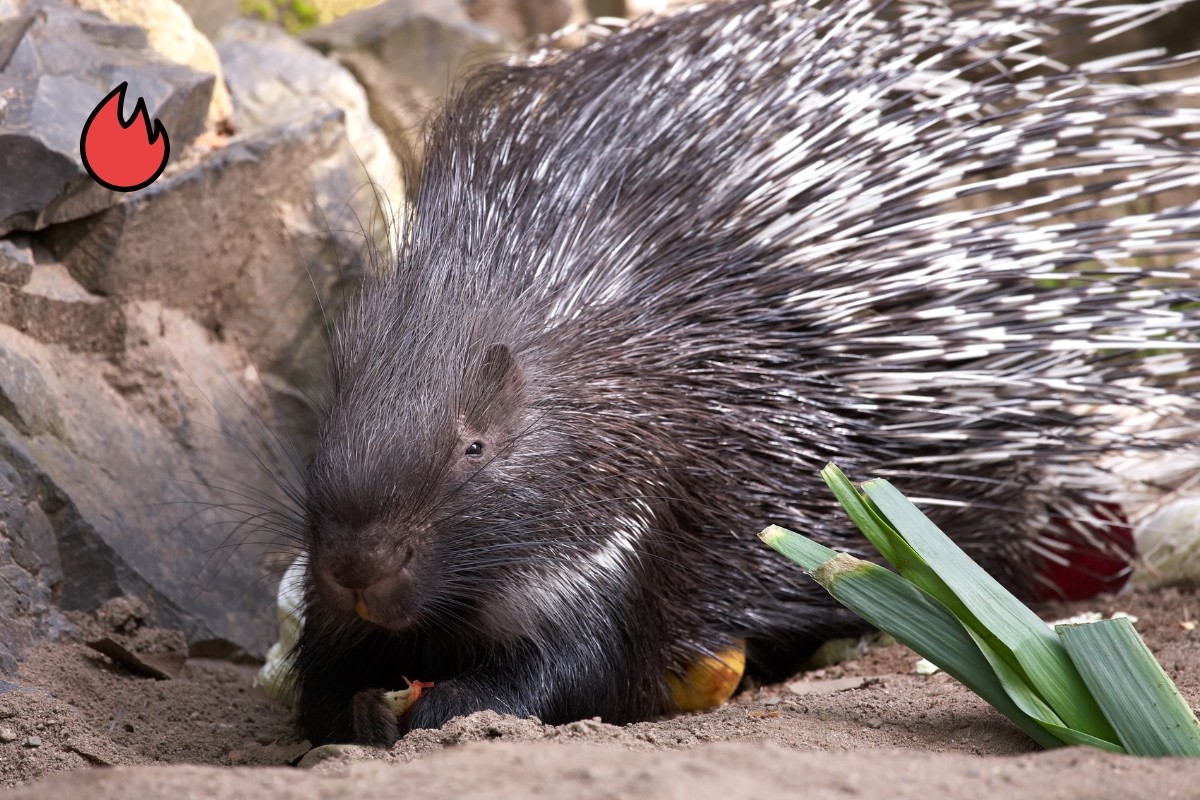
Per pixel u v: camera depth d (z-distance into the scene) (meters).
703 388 5.24
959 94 6.14
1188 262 6.77
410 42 8.81
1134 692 3.68
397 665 5.00
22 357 5.71
